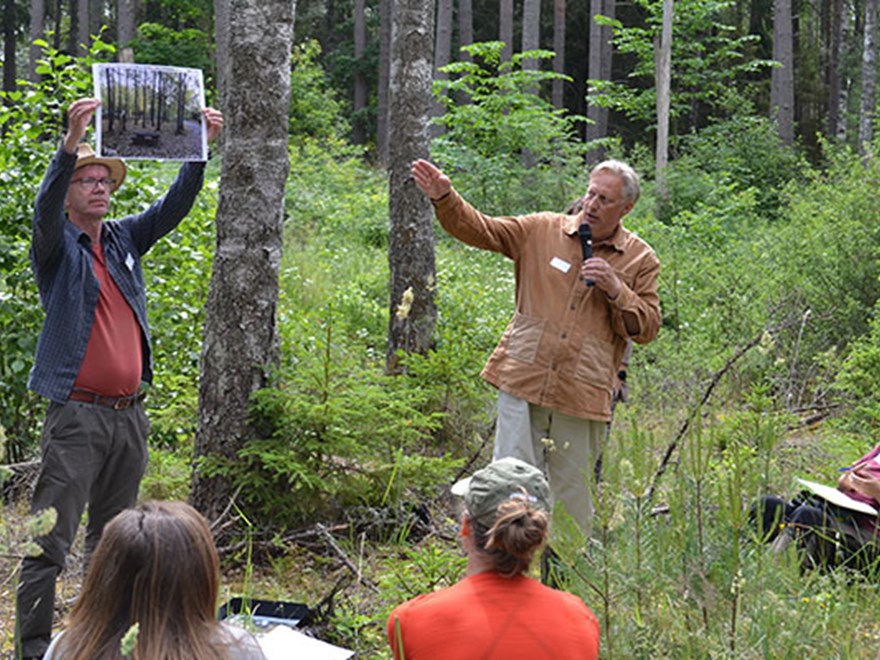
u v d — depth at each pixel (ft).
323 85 117.91
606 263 15.71
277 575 17.56
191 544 7.82
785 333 32.22
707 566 13.73
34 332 22.58
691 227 53.26
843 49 104.73
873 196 36.58
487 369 16.89
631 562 13.93
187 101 14.87
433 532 19.40
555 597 9.86
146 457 14.96
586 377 16.29
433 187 16.21
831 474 22.36
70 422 13.92
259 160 19.04
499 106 66.69
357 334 36.42
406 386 22.43
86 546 14.96
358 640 14.89
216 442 19.01
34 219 13.82
